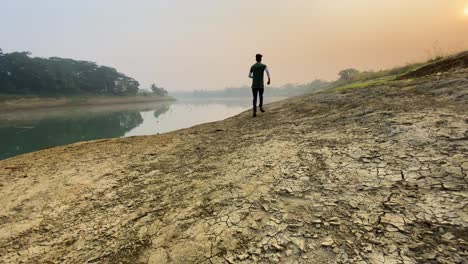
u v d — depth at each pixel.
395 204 2.44
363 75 20.05
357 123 4.92
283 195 2.96
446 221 2.11
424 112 4.41
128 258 2.43
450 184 2.51
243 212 2.77
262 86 8.88
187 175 4.14
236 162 4.27
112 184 4.20
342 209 2.54
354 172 3.14
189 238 2.53
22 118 50.06
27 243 2.90
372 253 1.98
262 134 5.89
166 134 8.20
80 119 47.50
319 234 2.27
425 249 1.91
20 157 6.54
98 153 6.21
